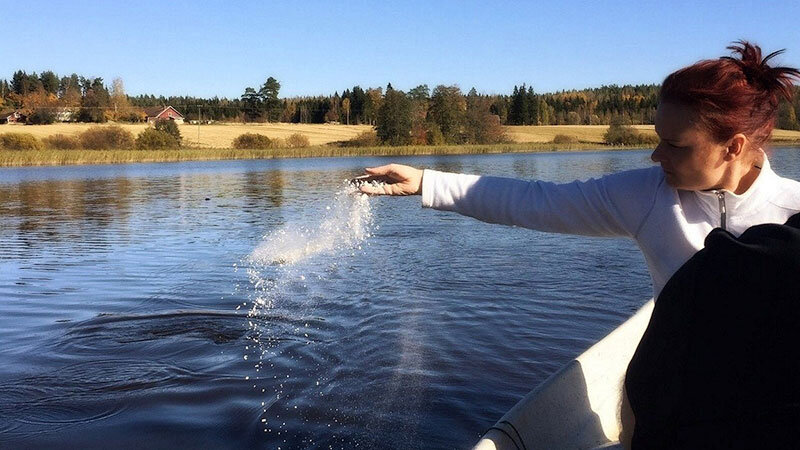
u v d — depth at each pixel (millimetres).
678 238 2041
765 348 1557
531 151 78250
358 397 5016
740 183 1963
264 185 28594
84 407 4969
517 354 5855
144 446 4352
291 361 5840
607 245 11273
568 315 7062
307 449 4238
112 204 20625
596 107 125312
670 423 1707
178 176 36625
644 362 1766
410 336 6426
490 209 2311
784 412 1543
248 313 7387
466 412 4711
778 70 1801
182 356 6051
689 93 1791
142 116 112188
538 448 2727
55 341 6551
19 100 107438
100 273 9773
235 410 4855
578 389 3092
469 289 8273
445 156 66938
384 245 11562
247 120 127938
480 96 87188
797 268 1533
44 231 14469
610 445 2945
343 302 7754
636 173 2160
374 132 84625
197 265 10234
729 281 1594
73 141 66000
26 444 4395
